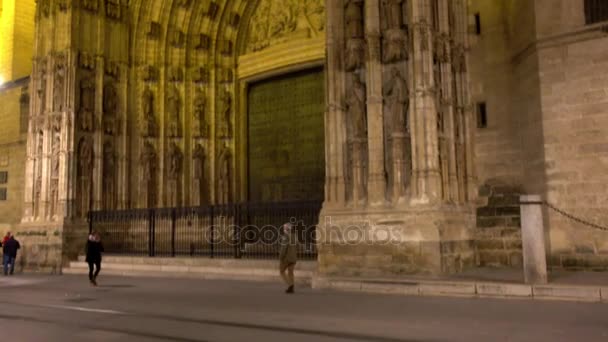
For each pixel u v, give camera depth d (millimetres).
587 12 16375
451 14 18891
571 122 16266
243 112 28828
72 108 25438
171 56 28484
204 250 25125
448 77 17750
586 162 15977
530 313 10773
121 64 27844
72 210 25094
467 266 17047
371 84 17406
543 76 16750
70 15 25828
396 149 16891
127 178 27344
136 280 19844
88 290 16844
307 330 9617
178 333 9594
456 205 17312
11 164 31016
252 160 28719
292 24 27359
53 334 9672
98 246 18562
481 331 9164
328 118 18062
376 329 9578
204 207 22500
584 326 9352
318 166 26328
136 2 28297
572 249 16047
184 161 28031
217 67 28797
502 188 18234
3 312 12508
